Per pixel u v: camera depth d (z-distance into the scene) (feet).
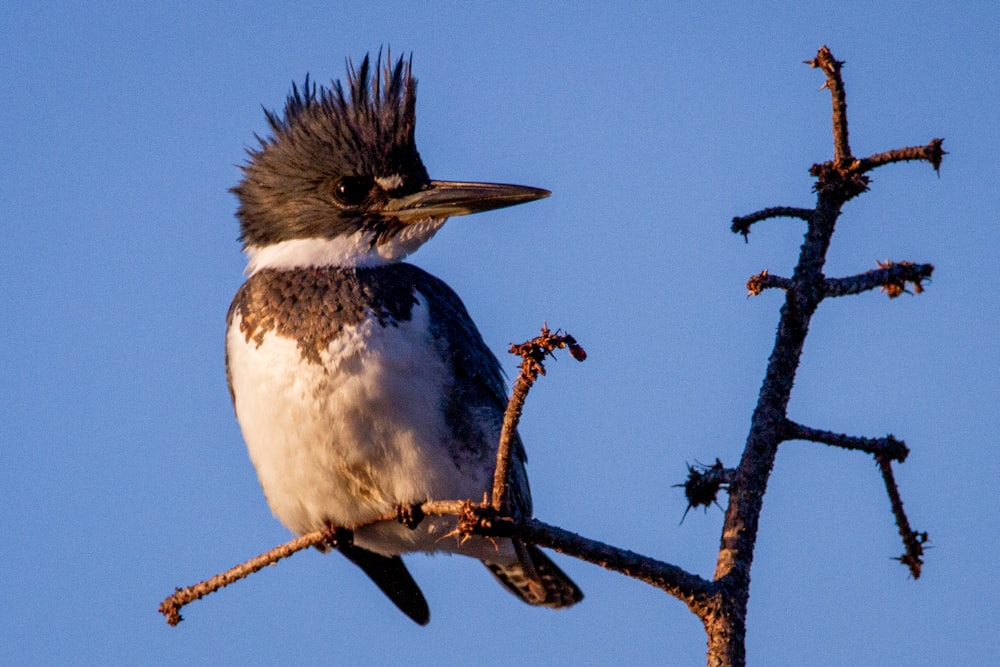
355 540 35.01
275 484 32.73
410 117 35.37
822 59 22.53
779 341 23.20
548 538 21.99
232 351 32.65
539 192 35.01
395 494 31.65
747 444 23.09
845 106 22.54
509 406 21.71
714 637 21.57
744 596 21.94
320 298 31.71
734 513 22.67
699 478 24.14
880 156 22.57
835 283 22.97
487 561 37.45
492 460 32.50
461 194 34.60
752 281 22.98
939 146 21.94
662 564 21.86
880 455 22.98
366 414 30.63
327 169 34.73
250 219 35.73
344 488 31.91
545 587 39.37
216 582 27.63
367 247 34.19
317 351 30.86
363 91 35.60
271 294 32.19
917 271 22.97
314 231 34.45
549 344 21.15
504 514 22.21
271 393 31.19
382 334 31.07
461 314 33.88
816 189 22.95
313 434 30.94
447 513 22.74
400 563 37.40
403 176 34.78
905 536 23.13
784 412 23.08
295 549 27.09
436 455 31.24
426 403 31.07
